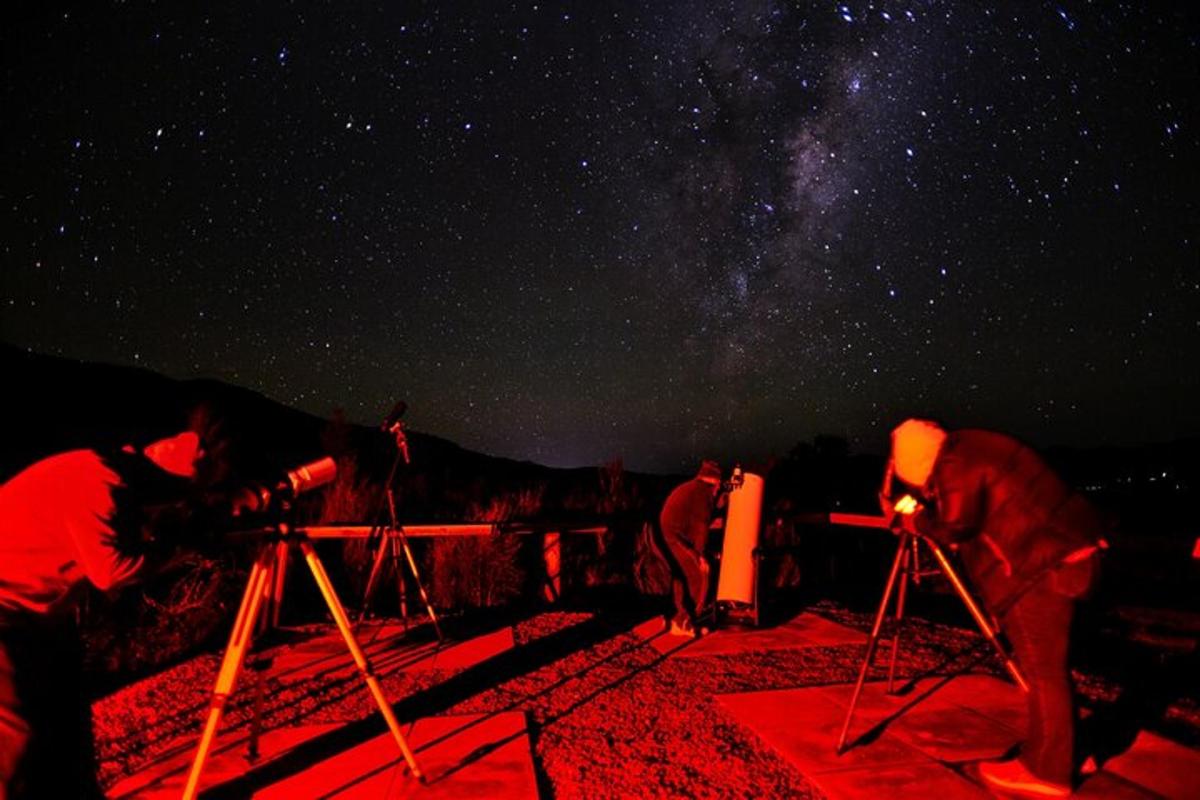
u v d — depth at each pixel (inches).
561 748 176.4
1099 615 267.9
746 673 227.0
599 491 502.0
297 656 254.7
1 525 109.3
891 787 150.2
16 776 106.7
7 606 108.8
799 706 196.1
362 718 197.3
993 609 147.6
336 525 347.6
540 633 280.1
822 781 153.6
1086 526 138.6
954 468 144.3
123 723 199.5
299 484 144.6
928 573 186.2
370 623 301.1
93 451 114.9
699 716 193.3
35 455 500.4
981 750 165.8
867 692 205.6
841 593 366.3
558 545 346.9
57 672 113.4
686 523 270.1
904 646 251.1
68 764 114.2
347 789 156.7
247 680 230.7
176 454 122.3
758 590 301.9
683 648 255.4
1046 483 140.6
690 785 155.6
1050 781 141.5
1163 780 147.8
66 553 110.7
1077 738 142.9
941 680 212.8
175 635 275.6
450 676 231.9
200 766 132.9
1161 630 247.0
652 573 365.1
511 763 166.2
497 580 364.5
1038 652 141.6
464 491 584.7
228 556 352.5
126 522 112.5
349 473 436.8
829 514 331.6
